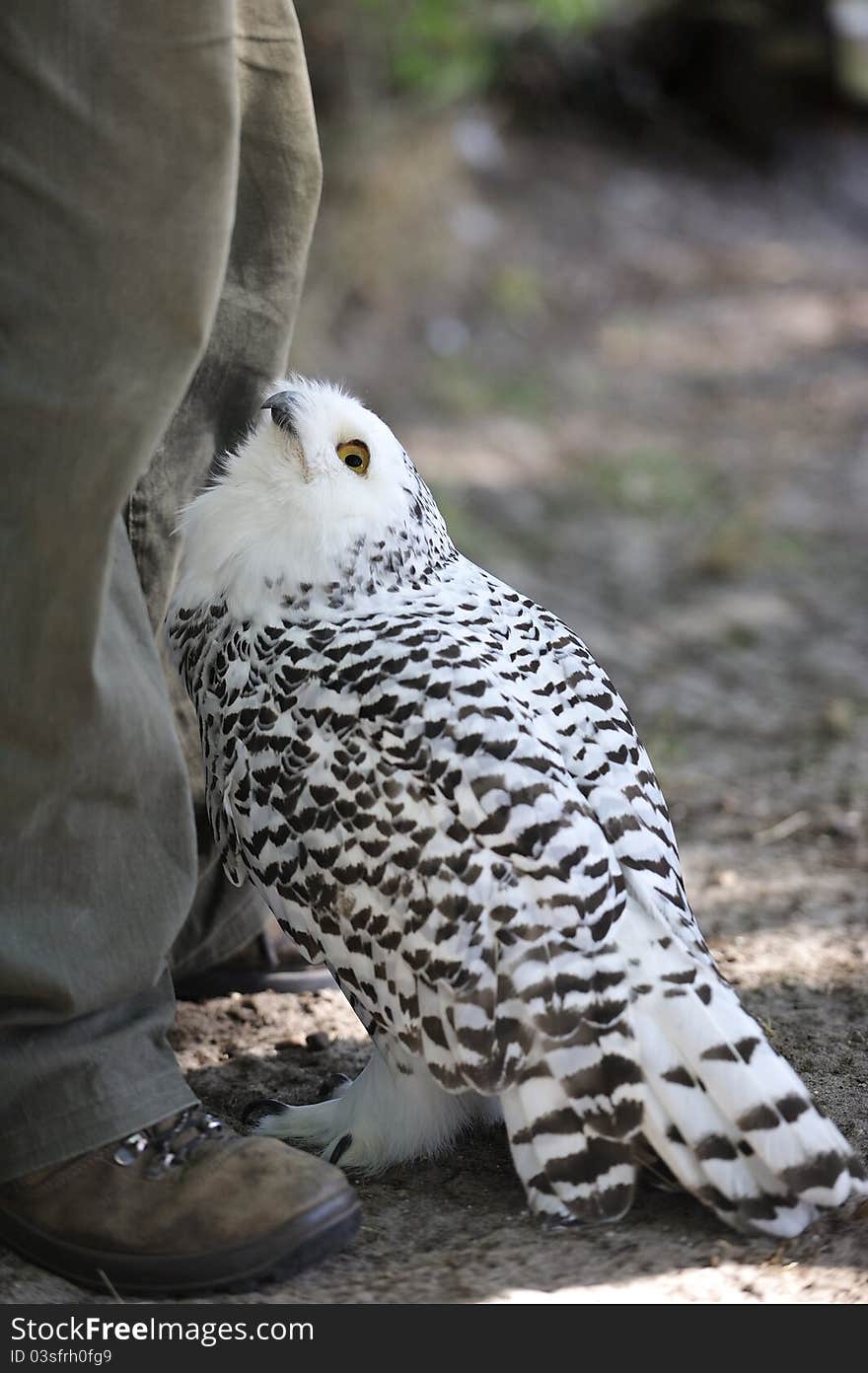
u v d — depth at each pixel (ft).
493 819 14.56
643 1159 14.70
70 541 13.12
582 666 16.33
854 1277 14.12
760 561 45.01
